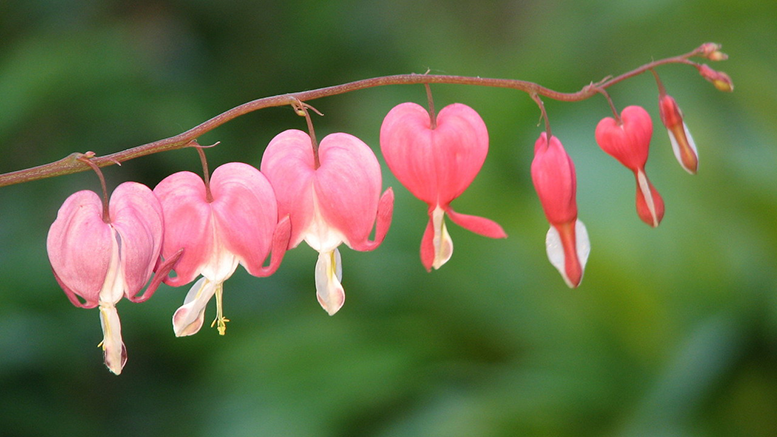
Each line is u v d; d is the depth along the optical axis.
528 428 0.84
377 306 1.04
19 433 1.04
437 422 0.84
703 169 0.94
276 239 0.63
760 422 0.82
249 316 1.15
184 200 0.63
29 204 1.24
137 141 1.31
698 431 0.80
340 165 0.64
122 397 1.21
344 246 1.05
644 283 0.88
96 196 0.63
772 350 0.83
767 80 1.04
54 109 1.27
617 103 1.15
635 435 0.81
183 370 1.26
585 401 0.86
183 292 1.13
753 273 0.87
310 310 1.10
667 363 0.84
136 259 0.62
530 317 0.96
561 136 1.05
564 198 0.65
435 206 0.64
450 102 1.23
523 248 0.98
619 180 0.95
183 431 1.15
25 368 1.06
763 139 0.99
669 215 0.92
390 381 0.92
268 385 0.95
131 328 1.12
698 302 0.88
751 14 1.21
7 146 1.26
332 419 0.89
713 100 1.09
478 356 0.99
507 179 1.08
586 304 0.92
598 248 0.90
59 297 1.10
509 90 1.18
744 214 0.91
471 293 0.99
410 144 0.64
